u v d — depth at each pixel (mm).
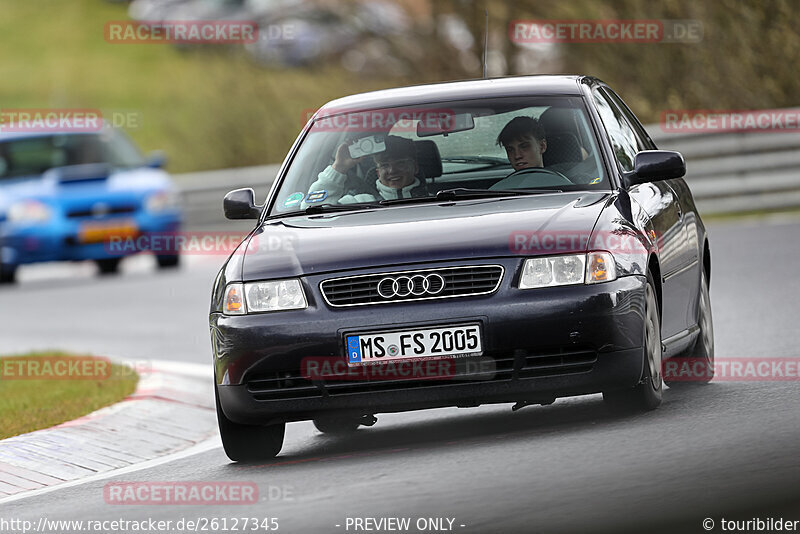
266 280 27531
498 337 26297
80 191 80188
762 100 88938
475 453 25609
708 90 89750
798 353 35938
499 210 28219
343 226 28672
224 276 28344
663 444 24234
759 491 20234
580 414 29562
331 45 108000
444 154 30672
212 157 111188
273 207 31141
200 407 39000
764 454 22562
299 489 24516
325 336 26781
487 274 26625
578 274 26609
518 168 30141
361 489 23578
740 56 89125
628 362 26766
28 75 182875
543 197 29109
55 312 65812
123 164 83312
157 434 35406
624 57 91250
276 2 129750
